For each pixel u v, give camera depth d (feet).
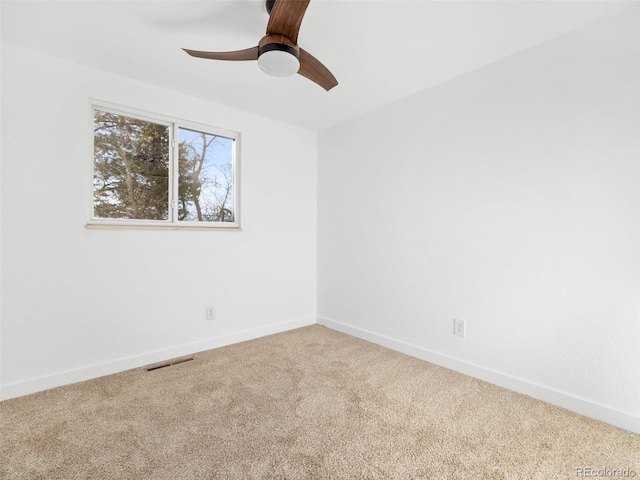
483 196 7.01
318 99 8.65
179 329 8.31
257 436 5.06
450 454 4.68
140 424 5.33
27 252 6.30
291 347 9.02
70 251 6.77
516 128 6.48
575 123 5.74
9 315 6.13
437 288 7.90
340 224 10.51
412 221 8.44
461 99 7.36
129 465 4.41
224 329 9.15
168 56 6.54
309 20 5.40
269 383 6.83
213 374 7.25
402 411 5.79
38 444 4.80
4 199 6.06
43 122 6.42
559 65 5.90
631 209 5.21
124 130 7.59
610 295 5.43
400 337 8.77
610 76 5.37
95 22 5.47
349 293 10.25
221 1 4.95
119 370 7.38
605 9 5.17
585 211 5.66
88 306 7.00
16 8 5.08
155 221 8.05
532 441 4.97
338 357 8.30
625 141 5.24
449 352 7.68
